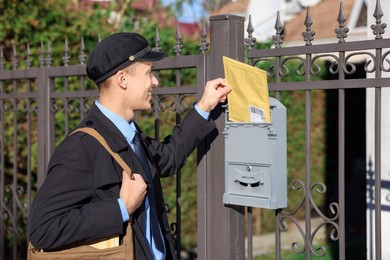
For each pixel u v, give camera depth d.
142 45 2.94
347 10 12.14
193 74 6.80
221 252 3.69
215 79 3.55
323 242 8.47
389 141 4.49
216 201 3.71
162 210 3.10
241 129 3.49
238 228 3.71
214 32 3.70
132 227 2.82
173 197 6.91
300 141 9.13
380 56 3.17
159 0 8.20
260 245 8.27
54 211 2.68
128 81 2.91
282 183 3.41
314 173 9.34
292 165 9.07
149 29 6.98
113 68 2.89
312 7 13.20
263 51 3.55
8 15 6.27
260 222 8.82
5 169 6.42
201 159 3.78
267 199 3.40
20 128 6.41
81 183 2.72
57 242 2.68
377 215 3.18
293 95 9.05
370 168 4.57
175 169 3.45
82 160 2.74
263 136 3.40
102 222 2.68
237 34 3.68
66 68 4.66
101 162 2.78
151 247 2.92
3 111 5.28
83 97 4.60
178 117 4.00
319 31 11.84
